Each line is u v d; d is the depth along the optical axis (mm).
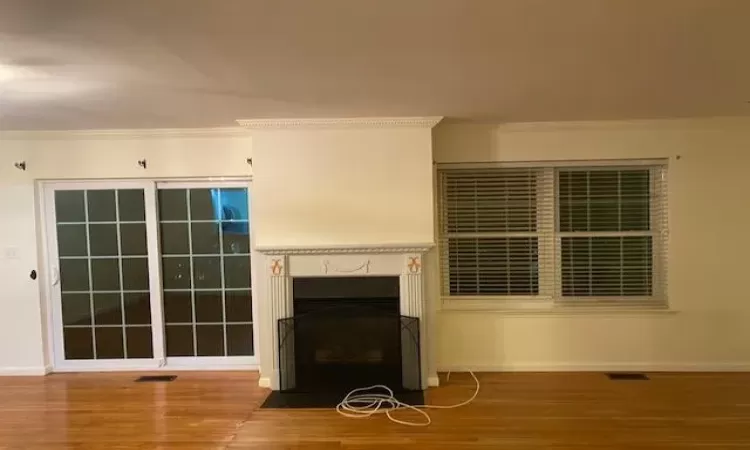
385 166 4059
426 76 2762
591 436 3195
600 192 4516
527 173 4523
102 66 2475
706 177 4348
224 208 4582
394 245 4020
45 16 1855
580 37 2182
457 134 4406
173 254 4609
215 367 4625
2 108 3414
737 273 4371
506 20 1971
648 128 4340
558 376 4336
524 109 3746
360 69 2604
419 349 4043
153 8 1798
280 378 4090
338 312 4070
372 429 3357
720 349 4398
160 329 4617
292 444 3164
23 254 4543
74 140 4449
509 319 4488
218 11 1830
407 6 1812
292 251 4062
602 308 4422
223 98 3213
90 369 4645
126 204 4586
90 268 4609
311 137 4070
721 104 3662
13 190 4504
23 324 4574
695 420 3410
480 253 4582
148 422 3525
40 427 3467
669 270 4402
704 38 2223
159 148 4434
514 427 3350
